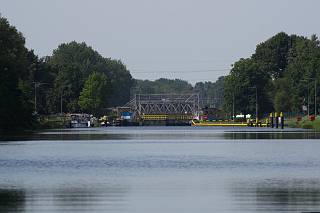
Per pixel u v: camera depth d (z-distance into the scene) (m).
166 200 127.12
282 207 118.56
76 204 123.00
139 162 199.50
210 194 133.38
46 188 141.25
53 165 190.25
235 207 119.50
